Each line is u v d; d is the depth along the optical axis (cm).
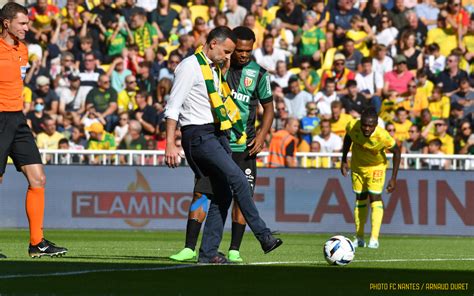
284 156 5481
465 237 5191
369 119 3919
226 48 2645
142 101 5972
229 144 2723
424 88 6181
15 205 5312
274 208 5325
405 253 3562
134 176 5331
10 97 2817
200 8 6644
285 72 6197
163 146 5934
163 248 3662
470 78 6309
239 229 2911
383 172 4072
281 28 6425
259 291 2055
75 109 6144
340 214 5312
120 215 5331
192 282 2236
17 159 2867
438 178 5269
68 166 5338
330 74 6181
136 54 6359
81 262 2762
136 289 2067
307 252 3512
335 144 5884
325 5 6494
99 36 6438
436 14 6638
